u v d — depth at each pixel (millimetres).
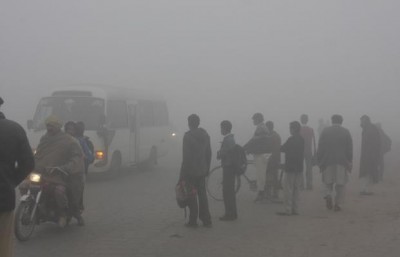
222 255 7715
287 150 10867
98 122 16266
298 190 10969
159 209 11578
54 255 7660
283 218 10562
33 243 8367
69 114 16516
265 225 9875
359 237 8859
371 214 10945
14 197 5473
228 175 10320
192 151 9484
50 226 9656
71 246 8203
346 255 7727
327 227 9672
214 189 12914
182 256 7668
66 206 8859
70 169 8938
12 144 5457
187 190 9531
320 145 11438
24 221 8383
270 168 12758
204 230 9430
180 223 10062
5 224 5398
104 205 12078
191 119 9625
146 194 13852
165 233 9180
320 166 11469
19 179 5648
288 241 8586
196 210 9641
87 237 8828
